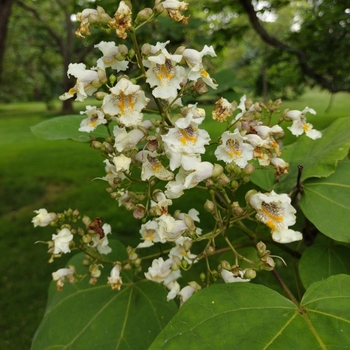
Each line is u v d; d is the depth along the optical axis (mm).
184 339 218
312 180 355
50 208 1440
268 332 220
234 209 282
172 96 280
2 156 2357
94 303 396
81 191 1579
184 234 304
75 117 473
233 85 579
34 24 3471
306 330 221
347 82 1203
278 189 390
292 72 1308
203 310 232
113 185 343
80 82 291
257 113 349
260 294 243
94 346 365
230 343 215
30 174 1899
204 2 1175
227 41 1061
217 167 274
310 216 331
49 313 403
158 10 285
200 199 1062
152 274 337
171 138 274
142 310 381
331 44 1105
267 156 319
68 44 3500
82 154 2260
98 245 390
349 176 350
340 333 218
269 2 1142
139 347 359
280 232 265
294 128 370
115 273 369
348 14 1055
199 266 581
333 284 250
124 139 293
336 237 313
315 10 1199
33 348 385
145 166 299
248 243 363
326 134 412
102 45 300
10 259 1109
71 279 383
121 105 277
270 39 993
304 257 344
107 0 827
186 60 298
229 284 247
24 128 3686
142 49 283
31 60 4664
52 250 360
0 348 811
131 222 1239
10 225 1315
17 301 941
